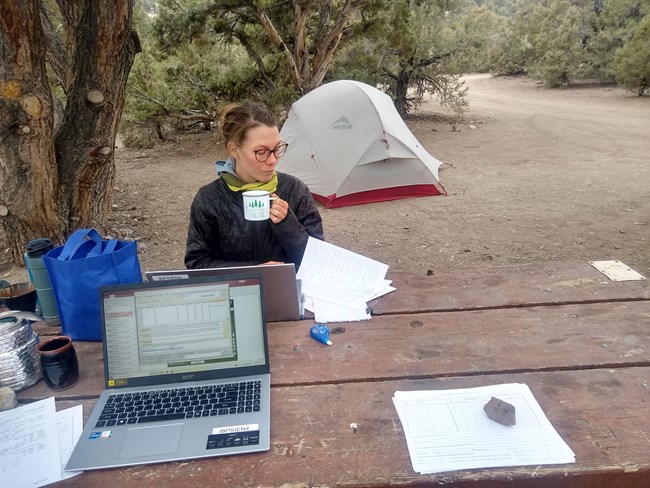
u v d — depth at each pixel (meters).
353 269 2.18
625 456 1.18
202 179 9.34
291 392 1.48
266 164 2.17
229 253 2.34
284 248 2.27
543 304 1.98
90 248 1.87
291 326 1.88
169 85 11.67
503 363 1.58
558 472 1.15
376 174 7.33
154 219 6.72
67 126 4.35
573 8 26.19
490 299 2.03
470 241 5.61
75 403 1.47
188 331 1.52
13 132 3.87
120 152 12.74
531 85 28.81
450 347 1.69
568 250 5.20
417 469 1.17
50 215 4.30
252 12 10.80
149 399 1.43
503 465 1.17
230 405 1.40
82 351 1.76
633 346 1.65
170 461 1.22
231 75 11.66
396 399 1.42
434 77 16.41
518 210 6.74
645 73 19.80
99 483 1.16
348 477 1.15
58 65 5.65
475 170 9.49
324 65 11.73
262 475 1.17
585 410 1.35
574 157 10.25
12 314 1.97
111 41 4.07
